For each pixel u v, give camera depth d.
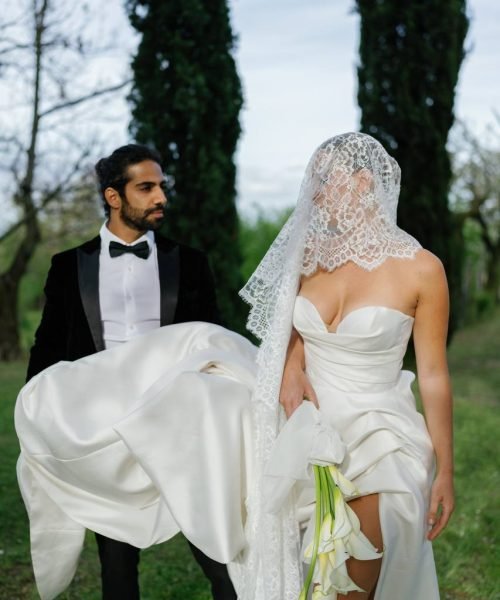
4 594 4.16
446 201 11.87
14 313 15.99
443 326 2.69
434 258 2.69
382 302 2.65
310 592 2.68
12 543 4.93
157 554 4.77
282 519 2.73
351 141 2.73
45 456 3.01
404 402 2.72
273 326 2.79
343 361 2.69
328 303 2.73
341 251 2.72
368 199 2.71
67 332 3.33
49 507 3.10
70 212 16.48
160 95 9.27
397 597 2.59
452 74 11.62
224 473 2.76
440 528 2.65
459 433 7.80
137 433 2.79
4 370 13.91
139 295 3.31
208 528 2.71
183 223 9.49
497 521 5.22
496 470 6.52
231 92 9.44
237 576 2.81
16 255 15.85
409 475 2.61
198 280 3.43
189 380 2.84
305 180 2.80
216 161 9.47
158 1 9.20
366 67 11.76
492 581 4.26
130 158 3.27
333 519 2.47
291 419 2.67
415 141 11.55
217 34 9.29
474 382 11.98
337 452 2.55
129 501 2.98
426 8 11.47
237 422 2.85
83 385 3.02
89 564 4.64
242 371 2.98
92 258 3.34
